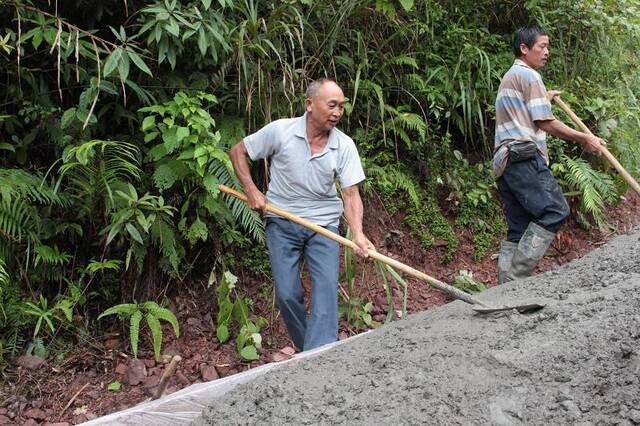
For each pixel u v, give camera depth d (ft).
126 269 13.85
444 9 19.63
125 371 13.39
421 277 10.81
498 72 19.33
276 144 11.93
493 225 18.99
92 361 13.55
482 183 18.95
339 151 11.96
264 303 15.46
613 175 20.67
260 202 11.89
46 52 13.96
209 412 7.93
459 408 7.22
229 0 14.23
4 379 12.76
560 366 7.66
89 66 14.32
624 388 7.11
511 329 8.94
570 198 19.86
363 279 16.57
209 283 14.42
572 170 18.88
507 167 14.26
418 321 10.70
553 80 20.98
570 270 11.62
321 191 12.10
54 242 14.24
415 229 17.90
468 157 19.92
